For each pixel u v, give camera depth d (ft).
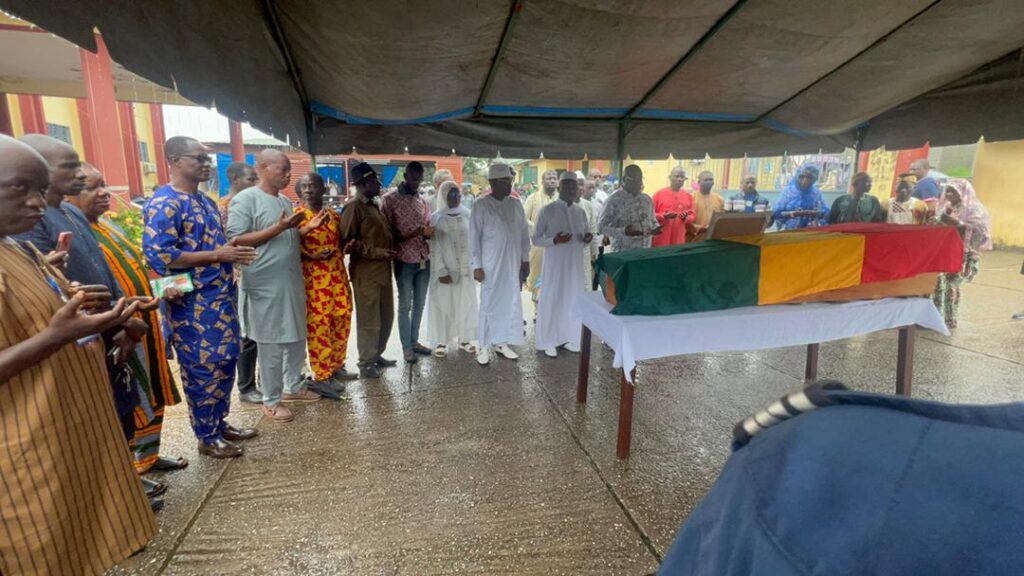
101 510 5.01
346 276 12.55
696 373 13.80
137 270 8.30
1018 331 17.25
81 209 7.60
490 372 13.97
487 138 16.90
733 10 10.64
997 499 1.15
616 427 10.69
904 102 17.47
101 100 20.16
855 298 10.12
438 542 7.25
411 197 13.97
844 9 10.80
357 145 15.96
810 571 1.36
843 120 17.75
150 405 8.02
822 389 1.81
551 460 9.39
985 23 11.82
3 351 4.16
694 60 12.84
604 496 8.29
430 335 15.39
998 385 12.64
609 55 12.42
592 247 19.56
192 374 8.95
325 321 12.01
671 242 18.97
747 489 1.72
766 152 19.31
